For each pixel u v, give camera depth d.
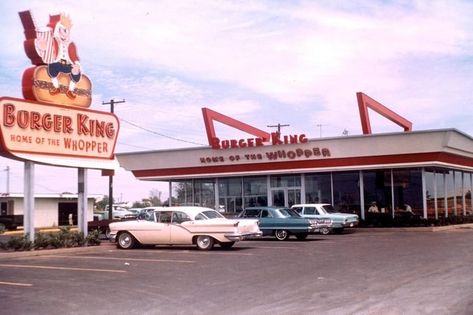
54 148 21.89
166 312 9.68
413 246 20.92
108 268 16.00
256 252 20.08
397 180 33.56
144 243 22.42
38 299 11.09
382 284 11.98
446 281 12.16
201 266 16.09
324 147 34.09
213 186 38.94
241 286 12.25
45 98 21.59
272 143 35.53
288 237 26.52
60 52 22.44
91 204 59.75
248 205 37.59
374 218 33.41
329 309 9.55
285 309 9.66
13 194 54.81
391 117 34.19
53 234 22.62
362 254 18.44
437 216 34.28
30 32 21.48
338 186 35.12
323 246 22.12
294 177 36.41
